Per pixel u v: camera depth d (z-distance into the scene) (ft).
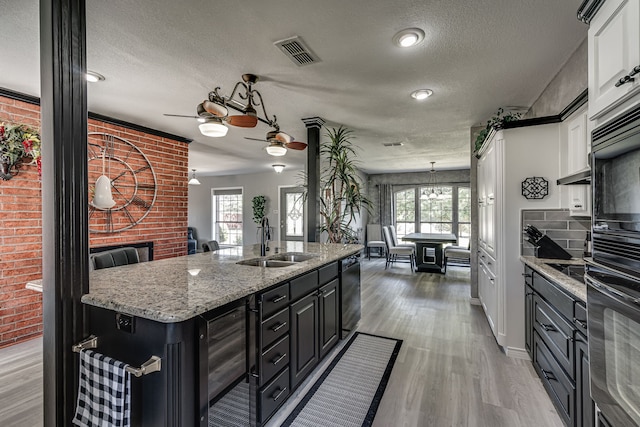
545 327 6.35
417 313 12.01
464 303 13.30
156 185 12.96
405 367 7.83
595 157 3.82
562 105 7.80
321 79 8.39
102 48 6.82
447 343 9.23
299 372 6.56
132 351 4.04
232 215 29.27
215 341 4.42
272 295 5.64
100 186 10.50
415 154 18.67
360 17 5.76
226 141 15.64
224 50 6.93
